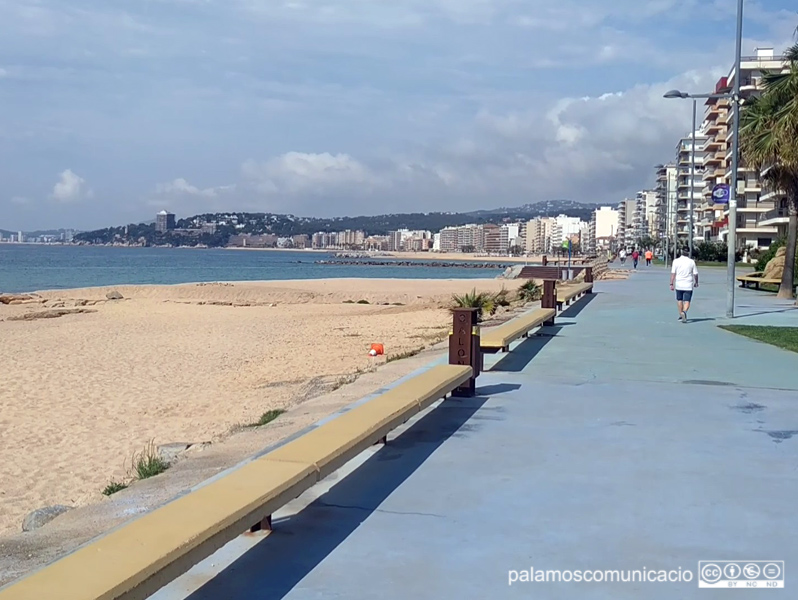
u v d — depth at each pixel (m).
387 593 4.25
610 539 5.00
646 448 7.14
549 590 4.28
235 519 4.27
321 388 13.36
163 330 26.31
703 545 4.90
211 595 4.24
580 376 10.95
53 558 5.46
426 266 161.88
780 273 34.59
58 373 16.69
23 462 9.55
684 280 18.61
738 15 19.55
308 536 5.07
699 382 10.49
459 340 9.34
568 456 6.88
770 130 26.81
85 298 45.41
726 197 20.67
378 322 27.23
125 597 3.43
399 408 6.83
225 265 138.75
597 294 28.97
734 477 6.27
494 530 5.16
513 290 41.97
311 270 124.38
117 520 6.32
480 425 8.03
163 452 9.17
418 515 5.45
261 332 25.11
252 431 9.91
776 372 11.32
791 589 4.29
